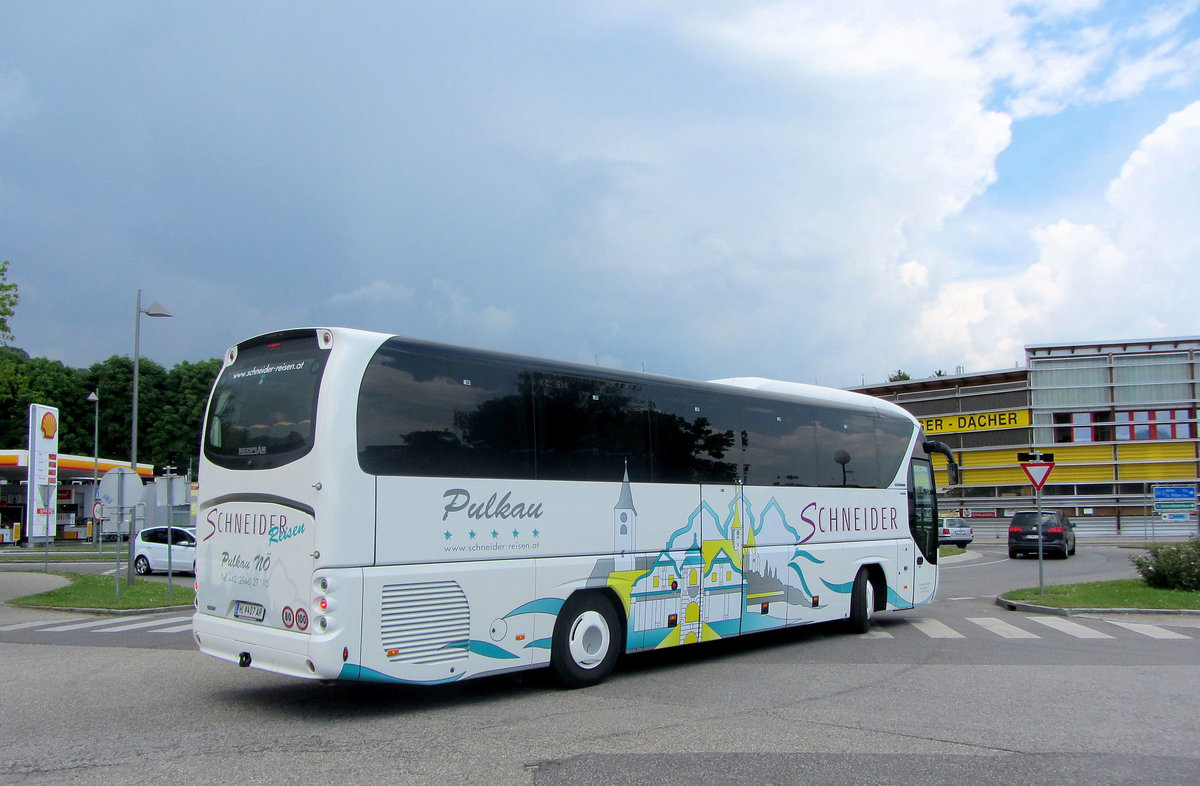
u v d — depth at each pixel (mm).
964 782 6039
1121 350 43750
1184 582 18734
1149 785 6016
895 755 6668
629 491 10008
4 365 23672
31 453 41438
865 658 11430
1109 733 7406
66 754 6602
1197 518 38500
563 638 9156
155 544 28250
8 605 18641
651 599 10133
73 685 9492
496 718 7883
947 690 9258
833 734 7297
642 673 10344
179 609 18375
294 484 7680
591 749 6777
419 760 6449
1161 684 9594
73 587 21594
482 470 8531
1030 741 7117
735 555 11320
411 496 7926
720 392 11500
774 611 11836
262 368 8305
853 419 13922
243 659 7992
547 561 9016
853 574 13445
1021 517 33656
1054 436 43625
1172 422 42469
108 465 54219
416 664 7816
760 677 10047
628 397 10195
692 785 5891
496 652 8469
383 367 7922
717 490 11172
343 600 7371
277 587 7738
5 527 49781
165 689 9258
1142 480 42406
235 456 8359
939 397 46938
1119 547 39031
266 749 6762
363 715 8000
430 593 7965
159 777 5996
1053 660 11203
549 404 9266
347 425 7594
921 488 15336
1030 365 44375
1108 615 16031
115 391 68062
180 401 69562
